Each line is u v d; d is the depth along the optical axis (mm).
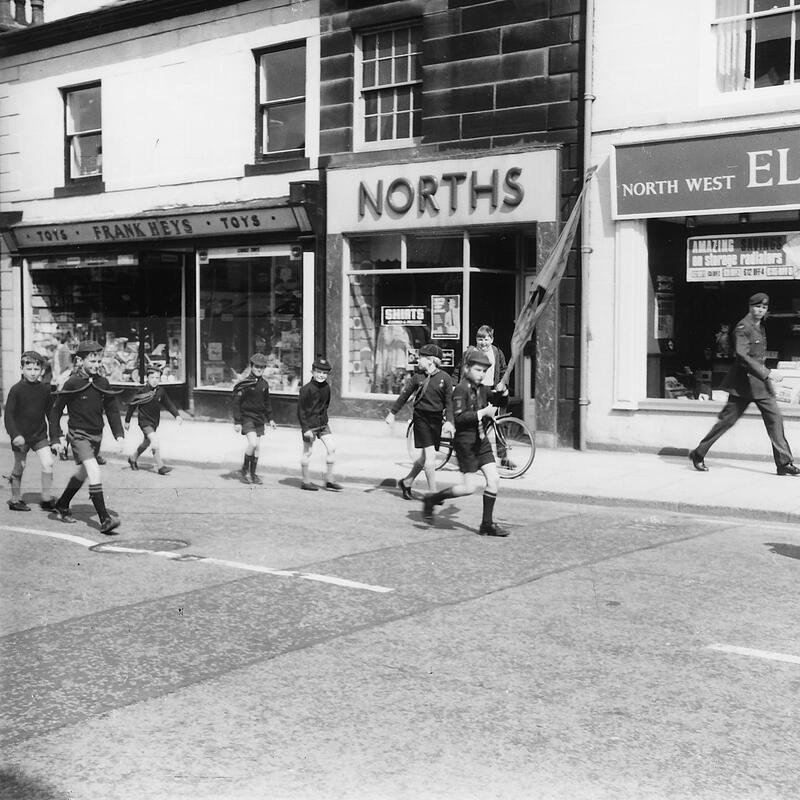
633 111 13672
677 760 4066
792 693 4832
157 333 19734
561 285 14336
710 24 13156
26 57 21469
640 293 13836
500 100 14914
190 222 18375
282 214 16984
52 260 21391
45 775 3918
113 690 4859
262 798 3729
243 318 18266
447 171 15336
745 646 5555
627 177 13672
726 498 10266
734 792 3787
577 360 14258
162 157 19250
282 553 7934
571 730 4375
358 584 6918
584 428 14211
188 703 4691
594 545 8336
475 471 8836
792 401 12828
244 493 11203
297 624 5961
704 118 13086
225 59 18172
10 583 6934
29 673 5094
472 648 5523
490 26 14953
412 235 16000
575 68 14188
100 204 20328
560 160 14328
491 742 4242
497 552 8023
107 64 20031
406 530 8977
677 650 5488
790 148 12414
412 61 16062
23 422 9906
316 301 16984
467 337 15461
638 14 13594
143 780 3875
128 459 13523
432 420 10070
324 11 16734
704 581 7059
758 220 13109
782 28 12695
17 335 21922
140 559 7688
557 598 6582
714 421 13211
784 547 8266
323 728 4391
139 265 19578
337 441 15617
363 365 16625
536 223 14609
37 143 21453
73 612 6211
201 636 5723
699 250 13578
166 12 18875
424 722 4461
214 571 7293
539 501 10781
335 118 16703
